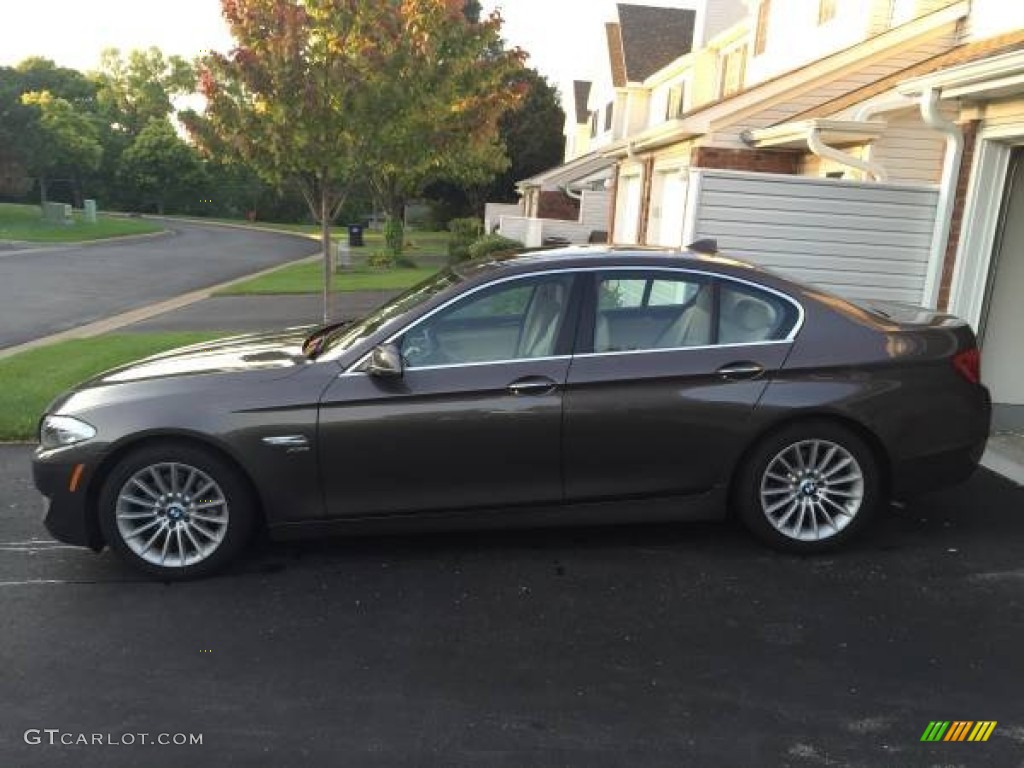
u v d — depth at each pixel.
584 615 4.09
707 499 4.65
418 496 4.50
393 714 3.32
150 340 11.55
